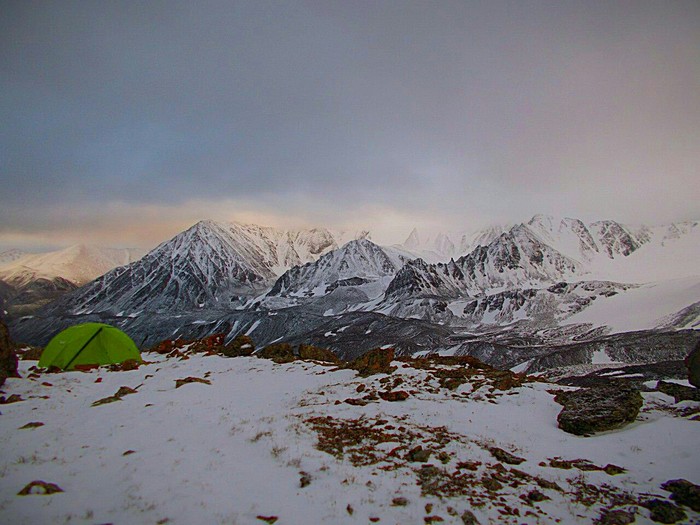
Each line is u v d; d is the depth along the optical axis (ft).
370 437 49.70
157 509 30.99
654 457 44.32
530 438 50.85
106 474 36.70
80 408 60.54
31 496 31.78
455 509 33.42
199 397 68.90
